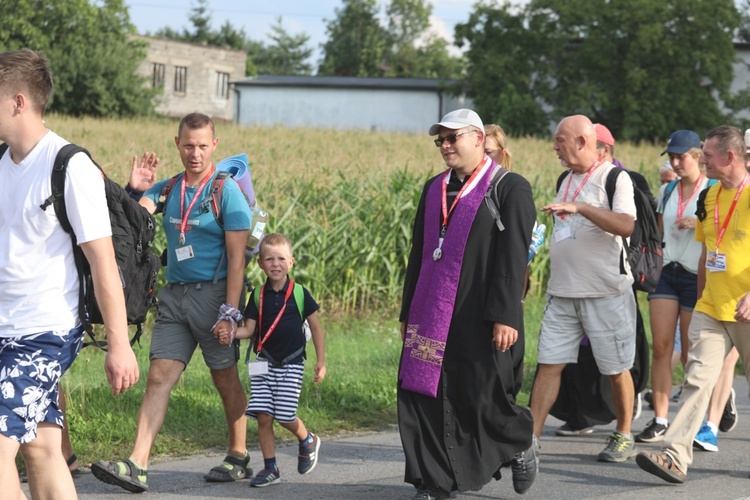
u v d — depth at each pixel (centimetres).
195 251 731
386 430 949
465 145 673
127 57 7331
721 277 769
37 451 482
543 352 830
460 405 661
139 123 4672
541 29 6812
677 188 955
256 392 738
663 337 925
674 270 930
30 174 470
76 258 477
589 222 817
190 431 881
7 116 467
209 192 731
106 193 501
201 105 9181
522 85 6869
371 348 1302
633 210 804
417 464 655
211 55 9219
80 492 702
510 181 670
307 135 4303
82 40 7138
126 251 504
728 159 777
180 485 730
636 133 6512
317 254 1596
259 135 3953
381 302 1688
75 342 479
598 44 6575
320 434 921
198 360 1173
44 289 469
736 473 796
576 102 6488
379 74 14150
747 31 8250
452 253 666
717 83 6581
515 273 650
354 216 1642
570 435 949
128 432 848
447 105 7425
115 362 468
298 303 748
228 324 714
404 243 1723
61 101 6988
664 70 6638
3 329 468
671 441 749
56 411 486
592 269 816
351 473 780
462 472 656
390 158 2453
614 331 821
